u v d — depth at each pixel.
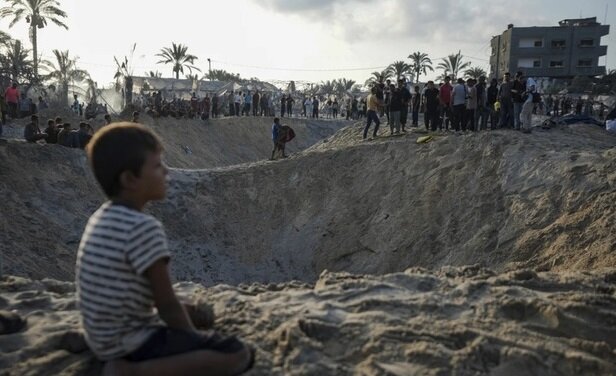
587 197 10.95
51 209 14.30
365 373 3.16
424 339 3.49
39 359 3.22
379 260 13.99
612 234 9.45
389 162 16.39
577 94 48.34
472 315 3.93
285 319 3.77
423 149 15.91
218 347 2.73
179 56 57.97
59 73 41.59
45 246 12.88
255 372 3.14
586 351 3.50
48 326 3.67
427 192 14.45
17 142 15.59
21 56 37.66
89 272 2.52
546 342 3.53
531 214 11.60
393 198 15.25
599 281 4.86
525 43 60.44
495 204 12.69
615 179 10.88
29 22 40.12
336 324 3.67
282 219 17.08
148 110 30.69
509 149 13.94
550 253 10.26
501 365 3.29
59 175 15.45
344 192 16.62
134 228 2.47
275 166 18.56
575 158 12.37
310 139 37.91
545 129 16.86
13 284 4.68
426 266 12.75
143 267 2.45
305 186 17.48
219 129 34.28
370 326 3.63
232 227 17.11
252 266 16.08
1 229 12.31
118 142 2.51
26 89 32.62
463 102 16.62
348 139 23.69
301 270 15.50
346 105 43.09
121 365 2.59
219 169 19.47
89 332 2.59
